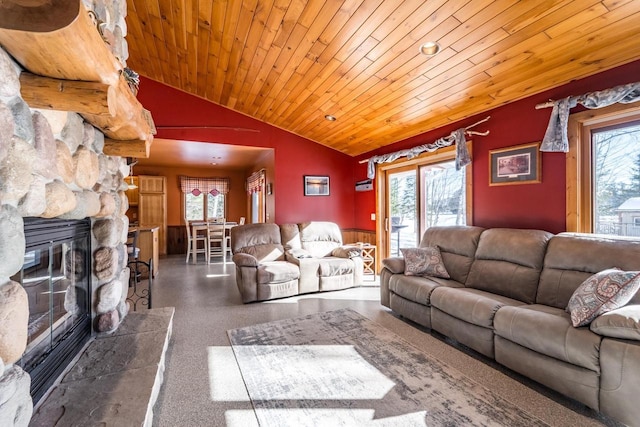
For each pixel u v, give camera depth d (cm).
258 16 271
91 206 180
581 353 170
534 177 297
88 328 204
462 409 176
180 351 248
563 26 211
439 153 408
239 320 320
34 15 91
